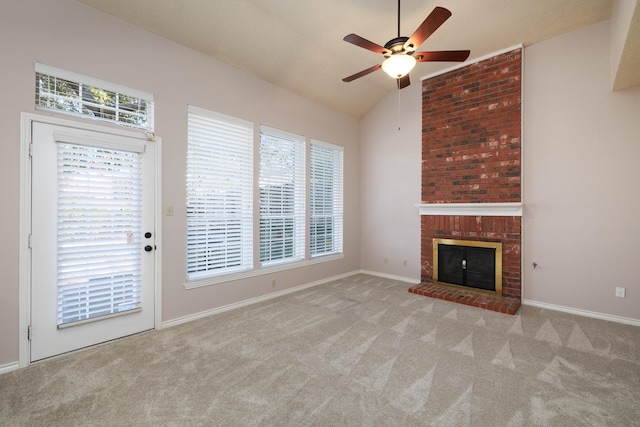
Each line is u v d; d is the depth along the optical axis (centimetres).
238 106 361
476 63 392
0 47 212
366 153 544
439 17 196
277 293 404
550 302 345
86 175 250
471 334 275
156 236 291
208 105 331
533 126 355
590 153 320
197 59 322
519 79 358
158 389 192
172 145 303
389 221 509
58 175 237
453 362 224
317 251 476
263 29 315
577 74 327
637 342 256
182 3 269
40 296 229
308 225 454
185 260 314
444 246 424
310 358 232
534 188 355
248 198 374
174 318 304
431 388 192
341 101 485
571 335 271
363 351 243
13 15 217
